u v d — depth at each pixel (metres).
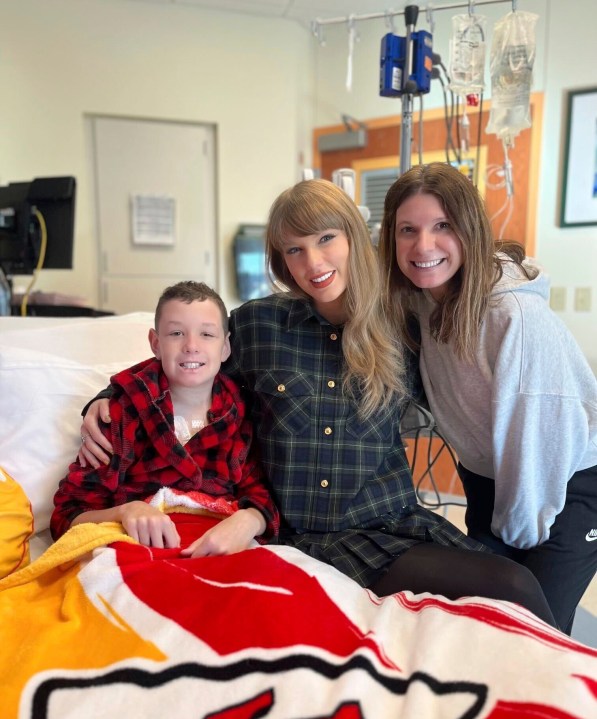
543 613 0.88
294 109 3.66
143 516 0.96
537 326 1.09
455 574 0.94
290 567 0.86
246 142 3.60
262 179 3.65
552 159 3.08
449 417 1.28
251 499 1.10
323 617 0.76
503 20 1.78
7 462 1.13
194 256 3.62
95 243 3.49
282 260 1.21
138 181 3.50
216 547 0.94
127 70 3.37
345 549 1.08
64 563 0.93
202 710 0.65
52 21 3.22
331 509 1.13
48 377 1.20
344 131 3.65
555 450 1.11
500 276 1.15
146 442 1.11
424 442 2.56
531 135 3.07
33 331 1.42
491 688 0.64
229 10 3.47
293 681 0.67
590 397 1.16
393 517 1.16
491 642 0.71
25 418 1.16
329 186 1.13
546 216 3.13
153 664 0.70
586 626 1.63
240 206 3.63
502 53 1.79
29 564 0.95
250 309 1.25
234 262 3.62
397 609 0.83
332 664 0.69
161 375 1.14
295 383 1.17
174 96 3.45
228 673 0.68
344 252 1.12
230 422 1.14
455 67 1.85
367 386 1.16
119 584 0.82
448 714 0.63
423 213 1.11
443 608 0.81
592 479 1.21
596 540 1.21
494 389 1.10
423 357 1.29
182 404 1.15
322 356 1.19
